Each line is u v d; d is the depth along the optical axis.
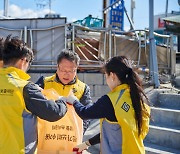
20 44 2.12
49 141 2.40
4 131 1.96
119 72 2.22
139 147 2.10
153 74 6.43
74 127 2.42
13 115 1.96
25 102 1.99
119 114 2.07
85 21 8.76
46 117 2.03
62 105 2.14
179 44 12.69
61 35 7.22
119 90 2.20
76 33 7.23
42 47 7.31
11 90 1.98
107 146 2.15
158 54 8.59
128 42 7.88
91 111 2.18
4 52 2.10
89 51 7.30
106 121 2.17
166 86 6.52
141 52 8.10
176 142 4.33
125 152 2.07
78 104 2.34
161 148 4.37
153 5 6.67
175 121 4.80
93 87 6.85
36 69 7.24
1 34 7.47
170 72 8.85
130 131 2.06
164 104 5.57
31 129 2.03
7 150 1.93
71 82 2.84
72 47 7.18
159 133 4.55
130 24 9.39
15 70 2.07
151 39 6.69
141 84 2.22
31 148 2.04
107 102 2.14
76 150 2.44
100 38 7.37
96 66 7.03
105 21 11.05
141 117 2.12
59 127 2.40
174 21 8.88
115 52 7.55
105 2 11.33
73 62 2.77
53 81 2.87
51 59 7.24
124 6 9.66
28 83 2.03
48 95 2.36
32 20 7.35
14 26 7.43
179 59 11.19
